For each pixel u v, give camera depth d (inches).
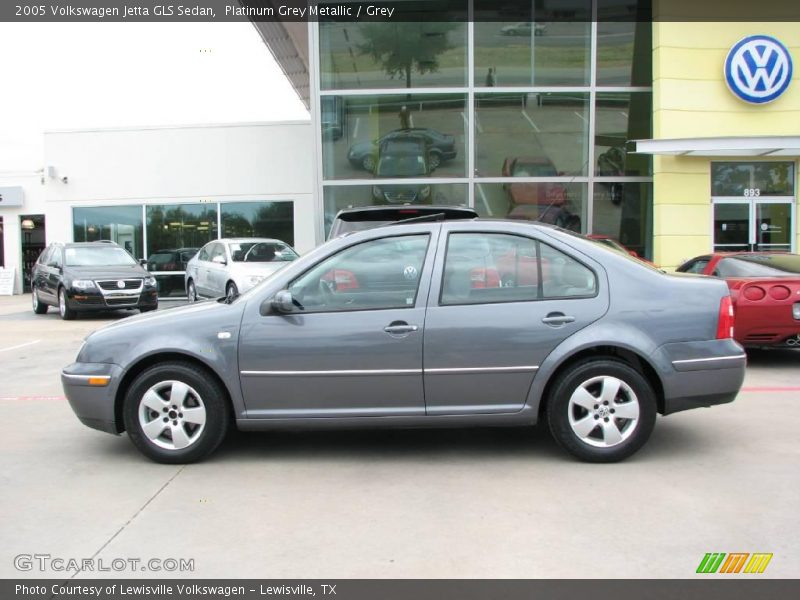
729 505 157.9
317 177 575.5
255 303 188.4
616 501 160.9
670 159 546.9
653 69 557.3
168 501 164.6
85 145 795.4
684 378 184.1
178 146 789.9
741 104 548.7
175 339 187.0
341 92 573.9
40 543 142.5
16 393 293.7
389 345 183.3
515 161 581.6
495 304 185.5
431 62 574.9
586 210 585.9
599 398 185.3
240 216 789.9
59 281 595.5
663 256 549.6
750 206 553.0
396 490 170.6
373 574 128.0
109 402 189.9
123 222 798.5
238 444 211.3
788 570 128.0
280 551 137.8
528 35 575.5
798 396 267.3
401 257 190.2
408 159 578.2
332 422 185.9
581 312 184.5
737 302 309.9
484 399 185.2
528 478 177.6
